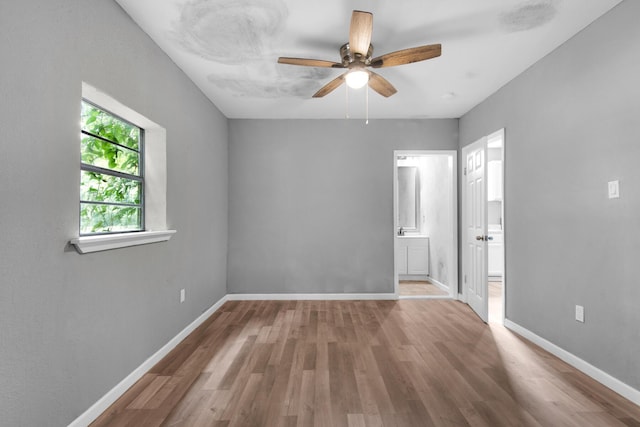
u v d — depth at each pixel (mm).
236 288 4652
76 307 1752
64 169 1662
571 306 2582
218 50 2734
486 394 2139
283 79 3322
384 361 2631
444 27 2424
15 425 1398
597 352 2336
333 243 4652
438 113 4453
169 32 2453
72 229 1721
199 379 2340
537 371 2461
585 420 1864
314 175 4660
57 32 1609
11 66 1370
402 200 6496
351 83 2551
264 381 2311
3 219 1345
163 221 2729
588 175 2414
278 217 4660
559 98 2697
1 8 1325
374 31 2463
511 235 3379
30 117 1464
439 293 5000
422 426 1812
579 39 2484
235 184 4660
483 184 3697
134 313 2309
